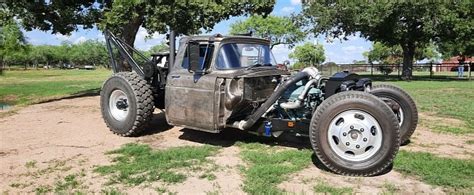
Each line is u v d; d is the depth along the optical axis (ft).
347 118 16.43
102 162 18.54
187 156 19.04
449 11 90.68
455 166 17.04
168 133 24.81
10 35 70.23
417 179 15.84
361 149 16.22
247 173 16.51
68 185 15.48
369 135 16.14
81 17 47.85
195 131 25.08
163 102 27.14
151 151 20.33
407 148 20.65
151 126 26.94
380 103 15.99
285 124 19.66
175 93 21.90
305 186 15.11
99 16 48.16
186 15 45.68
